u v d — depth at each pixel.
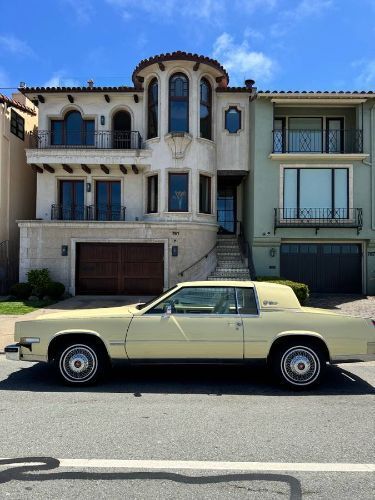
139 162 17.53
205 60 17.16
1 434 4.34
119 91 18.06
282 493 3.24
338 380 6.57
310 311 6.14
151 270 16.98
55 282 16.00
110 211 18.58
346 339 5.95
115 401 5.46
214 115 18.08
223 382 6.40
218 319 5.99
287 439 4.27
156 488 3.30
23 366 7.35
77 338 6.14
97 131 18.42
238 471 3.58
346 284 17.56
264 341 5.93
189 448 4.03
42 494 3.20
